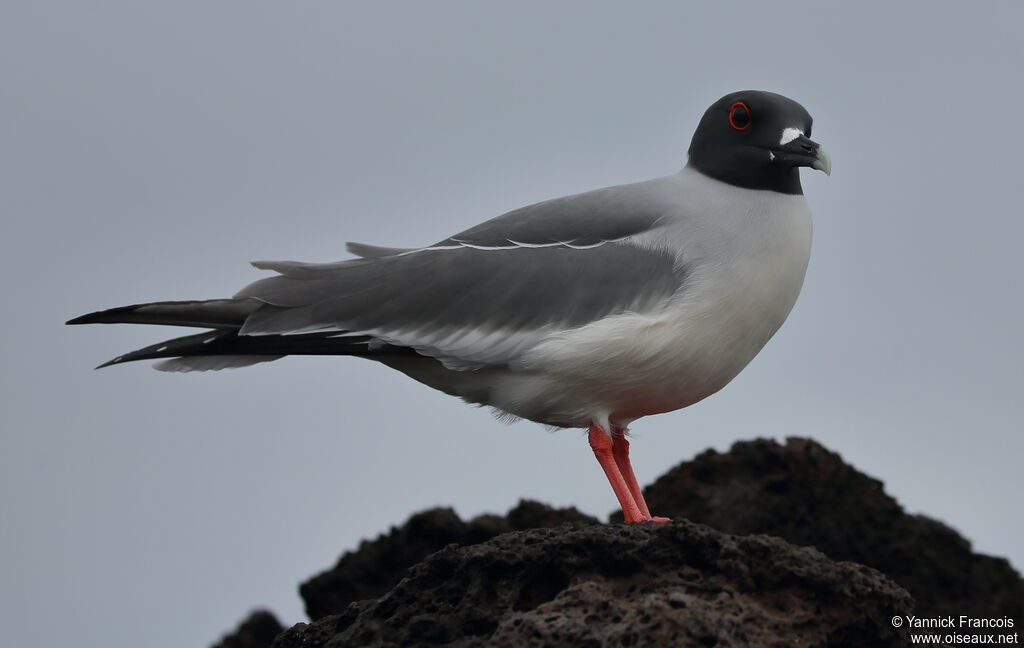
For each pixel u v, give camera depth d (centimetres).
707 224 1427
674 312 1395
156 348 1448
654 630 998
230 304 1450
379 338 1441
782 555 1097
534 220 1474
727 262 1408
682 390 1444
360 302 1449
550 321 1410
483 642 1077
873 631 1091
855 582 1088
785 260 1434
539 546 1123
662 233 1430
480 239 1476
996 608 1809
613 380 1406
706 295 1399
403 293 1445
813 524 1844
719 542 1099
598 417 1441
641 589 1095
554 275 1425
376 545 1830
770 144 1449
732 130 1475
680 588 1088
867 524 1852
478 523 1803
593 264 1424
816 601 1086
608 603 1046
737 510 1841
